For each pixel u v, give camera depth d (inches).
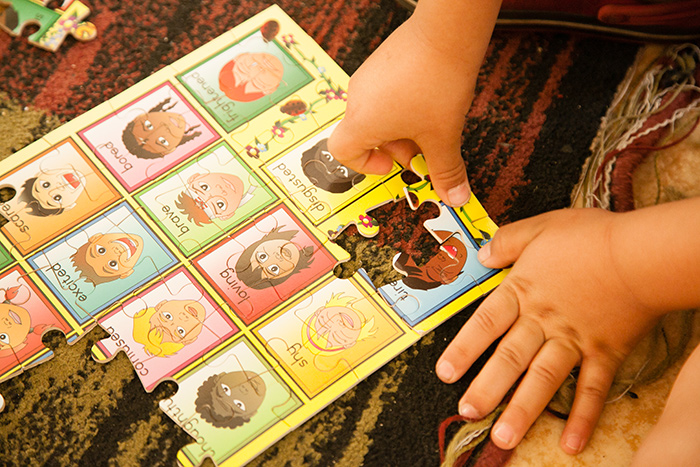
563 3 36.1
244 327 31.5
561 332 30.0
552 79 37.7
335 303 32.1
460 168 32.7
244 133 35.4
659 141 36.1
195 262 32.6
